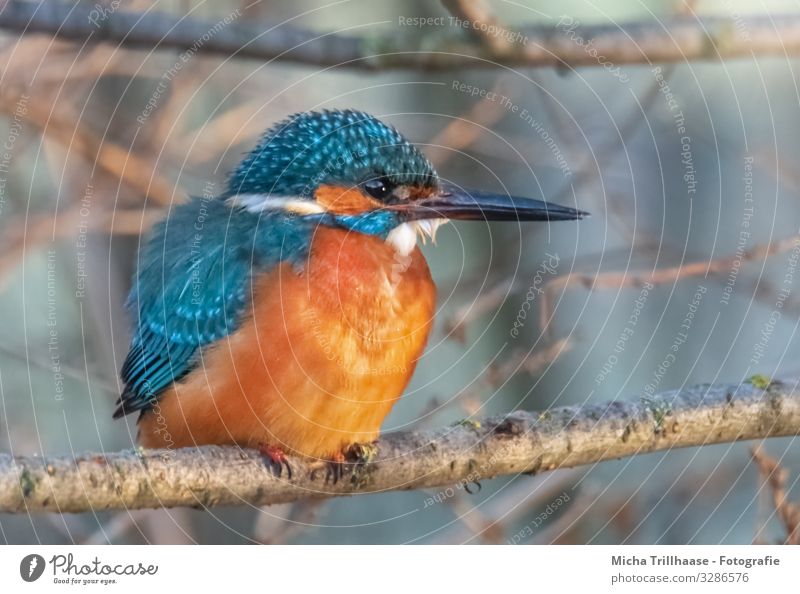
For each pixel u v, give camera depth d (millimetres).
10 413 12586
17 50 11469
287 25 11094
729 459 13102
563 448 8375
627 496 12500
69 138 11469
